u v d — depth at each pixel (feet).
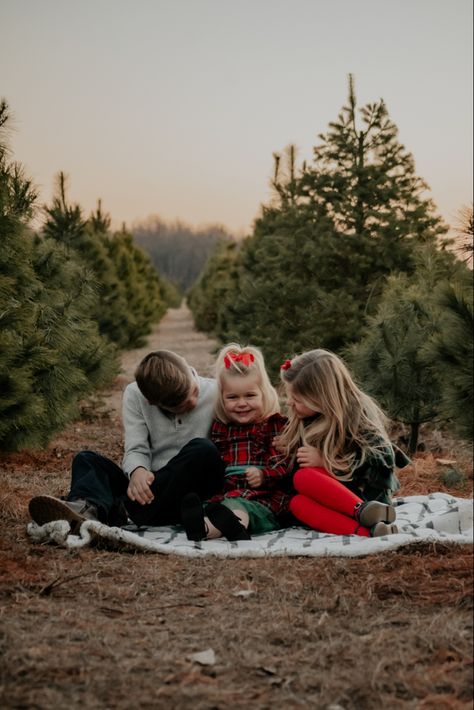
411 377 20.57
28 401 17.48
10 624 8.41
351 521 11.89
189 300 134.31
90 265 42.11
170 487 12.35
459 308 18.02
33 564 10.52
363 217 32.07
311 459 12.37
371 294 30.14
